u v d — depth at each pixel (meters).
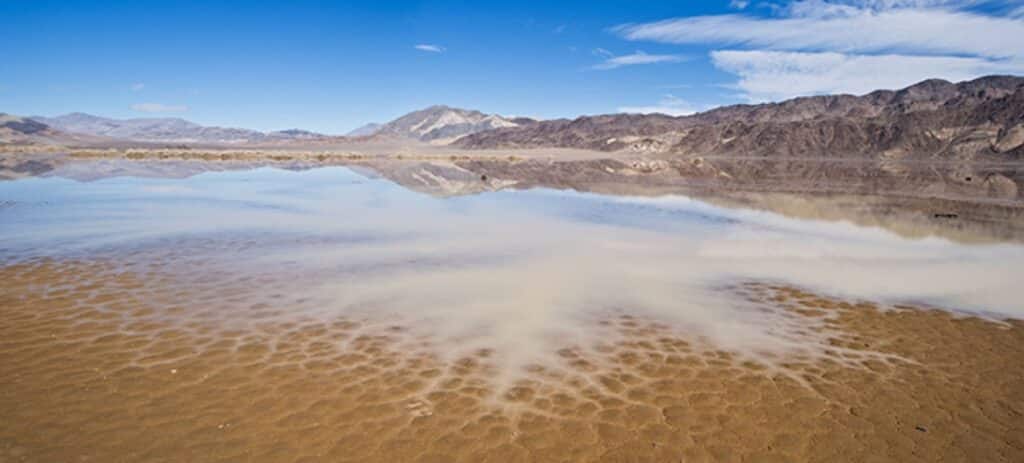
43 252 11.80
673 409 5.66
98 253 11.80
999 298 9.59
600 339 7.52
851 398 5.98
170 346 6.95
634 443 5.04
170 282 9.73
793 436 5.22
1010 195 26.22
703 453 4.92
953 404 5.89
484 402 5.72
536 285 9.96
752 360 6.94
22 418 5.20
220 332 7.47
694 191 27.89
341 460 4.70
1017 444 5.16
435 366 6.56
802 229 16.28
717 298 9.45
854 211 20.30
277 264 11.14
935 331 8.02
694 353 7.12
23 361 6.42
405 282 9.99
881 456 4.93
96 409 5.40
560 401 5.78
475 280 10.20
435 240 13.80
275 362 6.56
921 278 10.83
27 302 8.48
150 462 4.60
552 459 4.79
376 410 5.51
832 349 7.34
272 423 5.23
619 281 10.35
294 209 19.12
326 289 9.49
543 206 21.05
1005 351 7.34
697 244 13.87
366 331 7.62
